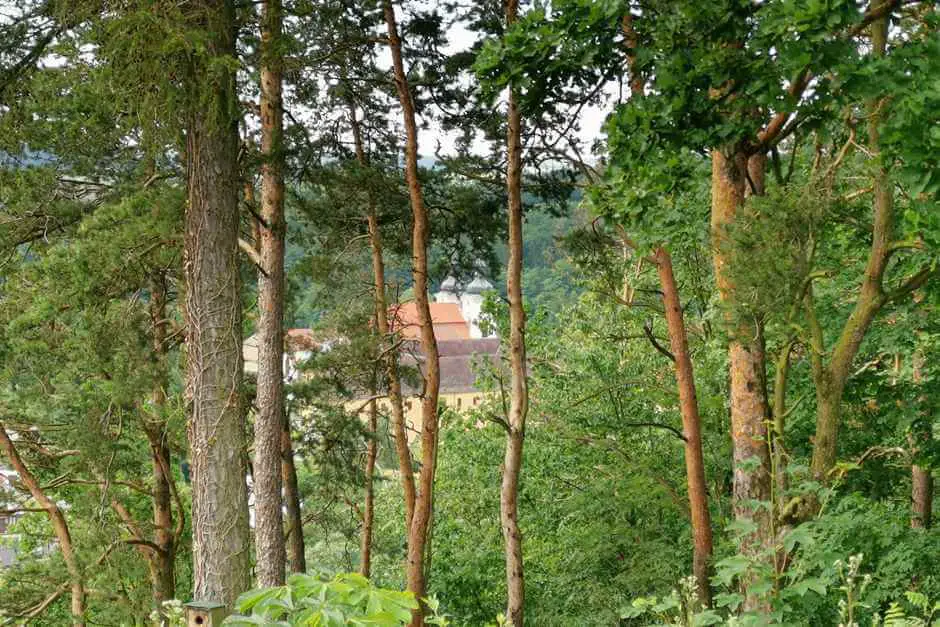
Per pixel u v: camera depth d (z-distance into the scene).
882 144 8.00
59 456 20.64
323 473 23.42
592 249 17.78
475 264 22.45
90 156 16.41
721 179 10.73
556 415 20.23
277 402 16.78
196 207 11.05
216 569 10.95
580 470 21.66
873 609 7.89
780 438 8.76
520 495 22.56
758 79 9.12
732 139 9.73
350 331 23.06
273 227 16.91
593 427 19.36
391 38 18.98
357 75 20.02
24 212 16.05
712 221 10.84
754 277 8.38
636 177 10.05
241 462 11.09
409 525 23.55
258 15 12.41
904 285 9.78
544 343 20.38
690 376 15.63
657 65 9.87
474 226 21.39
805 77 9.85
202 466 11.02
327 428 22.95
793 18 8.20
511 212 17.67
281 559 16.52
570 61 10.86
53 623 24.16
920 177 7.48
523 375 17.94
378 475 25.94
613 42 10.77
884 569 8.41
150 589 21.38
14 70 12.45
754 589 5.54
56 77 13.16
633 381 19.61
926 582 8.41
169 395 18.41
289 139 17.80
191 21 10.51
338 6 17.41
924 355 12.62
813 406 13.66
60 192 16.95
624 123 9.95
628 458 19.03
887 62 7.79
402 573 26.88
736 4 9.27
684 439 15.55
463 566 22.50
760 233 8.45
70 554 19.77
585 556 19.20
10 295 17.17
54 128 14.89
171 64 9.96
